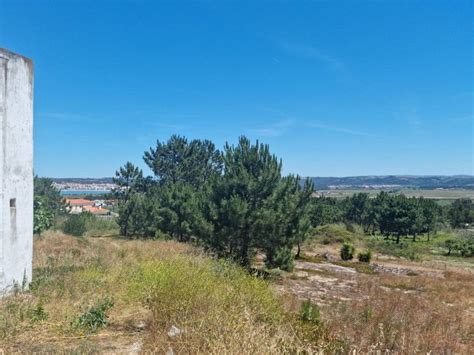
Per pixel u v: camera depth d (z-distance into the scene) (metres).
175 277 8.05
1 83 7.29
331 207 51.97
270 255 16.44
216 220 16.30
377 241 41.53
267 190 16.27
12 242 7.69
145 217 27.12
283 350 4.99
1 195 7.35
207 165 43.94
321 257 28.88
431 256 35.69
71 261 10.93
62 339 5.58
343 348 5.73
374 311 8.84
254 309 6.59
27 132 8.23
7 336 5.51
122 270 9.57
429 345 6.66
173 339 5.42
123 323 6.36
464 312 11.40
